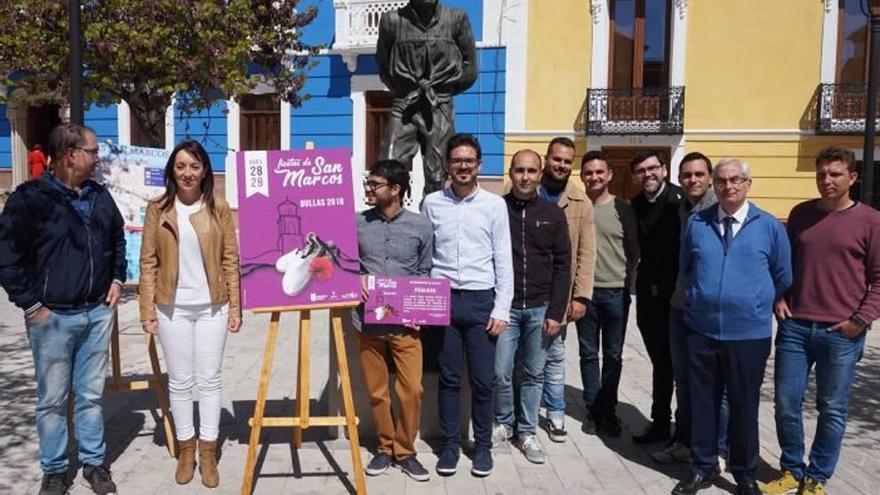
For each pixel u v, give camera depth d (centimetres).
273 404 554
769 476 432
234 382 616
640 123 1360
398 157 536
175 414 406
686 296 410
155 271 399
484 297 414
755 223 387
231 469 428
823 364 390
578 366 705
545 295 443
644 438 483
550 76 1388
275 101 1534
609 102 1367
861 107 1308
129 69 880
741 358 385
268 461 441
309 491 400
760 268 384
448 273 414
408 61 529
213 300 398
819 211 395
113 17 852
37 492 396
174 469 429
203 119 1544
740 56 1344
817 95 1325
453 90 547
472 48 547
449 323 403
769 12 1330
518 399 489
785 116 1344
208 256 395
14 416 520
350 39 1458
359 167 1459
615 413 525
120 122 1561
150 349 451
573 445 482
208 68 911
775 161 1353
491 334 416
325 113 1512
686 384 442
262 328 850
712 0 1341
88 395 392
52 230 368
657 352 477
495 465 441
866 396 612
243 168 383
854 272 379
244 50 929
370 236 409
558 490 407
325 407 540
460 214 413
